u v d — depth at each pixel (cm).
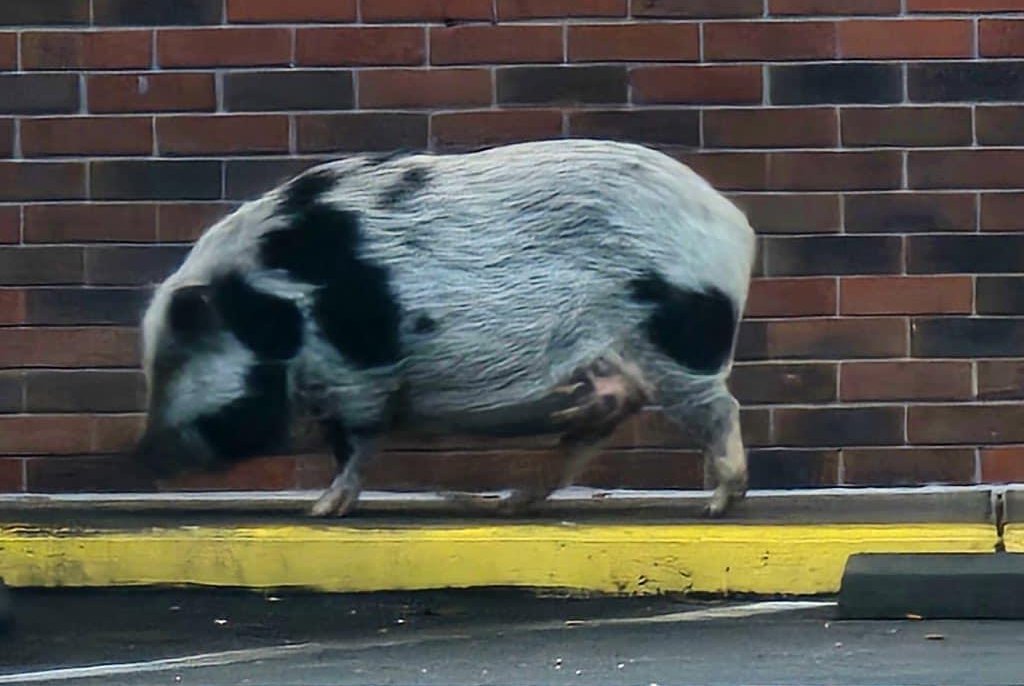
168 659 714
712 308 860
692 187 863
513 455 865
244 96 869
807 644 727
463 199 858
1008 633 747
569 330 855
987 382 868
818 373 868
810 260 866
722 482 862
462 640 747
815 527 859
